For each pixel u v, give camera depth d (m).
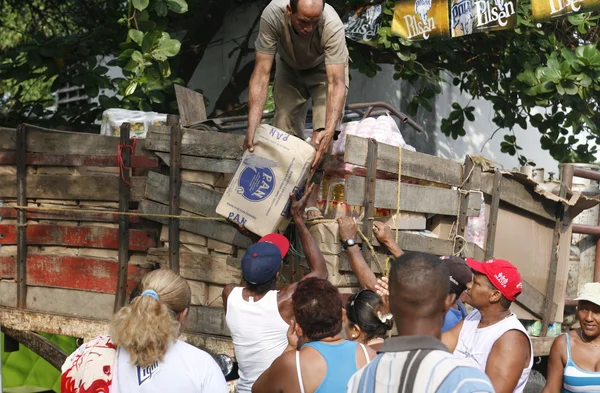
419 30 6.25
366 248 4.12
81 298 4.80
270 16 4.05
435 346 2.04
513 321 3.13
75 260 4.79
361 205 4.07
